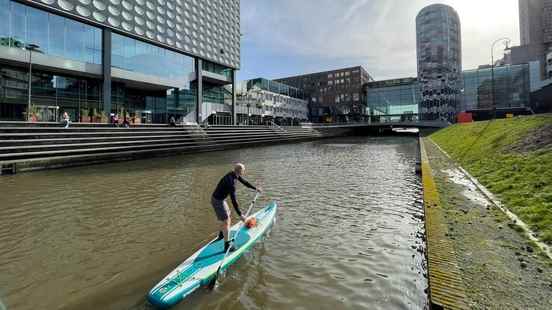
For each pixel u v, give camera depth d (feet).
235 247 18.31
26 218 26.27
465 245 15.10
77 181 42.91
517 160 31.35
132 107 116.98
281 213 27.43
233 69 163.12
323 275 16.02
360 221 24.93
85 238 21.77
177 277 15.03
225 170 54.29
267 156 81.51
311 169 55.88
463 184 30.09
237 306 13.47
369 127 255.29
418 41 256.93
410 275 15.89
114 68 100.07
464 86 246.47
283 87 262.47
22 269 17.34
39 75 86.58
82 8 89.30
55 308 13.79
